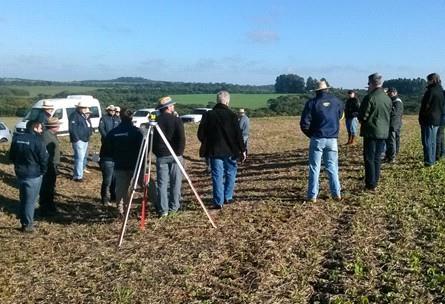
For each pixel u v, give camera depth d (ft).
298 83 308.81
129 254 27.50
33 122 35.50
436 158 51.47
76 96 107.34
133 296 21.99
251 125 132.16
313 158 35.96
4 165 59.93
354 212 33.60
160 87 373.61
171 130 34.50
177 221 33.22
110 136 36.73
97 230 33.22
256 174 54.70
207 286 22.74
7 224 37.76
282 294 21.48
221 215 34.12
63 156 70.18
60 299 22.40
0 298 22.89
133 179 32.32
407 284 21.53
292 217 32.68
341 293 21.29
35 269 26.55
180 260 25.95
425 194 37.45
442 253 25.16
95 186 54.24
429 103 46.75
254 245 27.45
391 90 52.34
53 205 41.22
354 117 74.18
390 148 52.16
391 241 27.61
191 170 66.18
